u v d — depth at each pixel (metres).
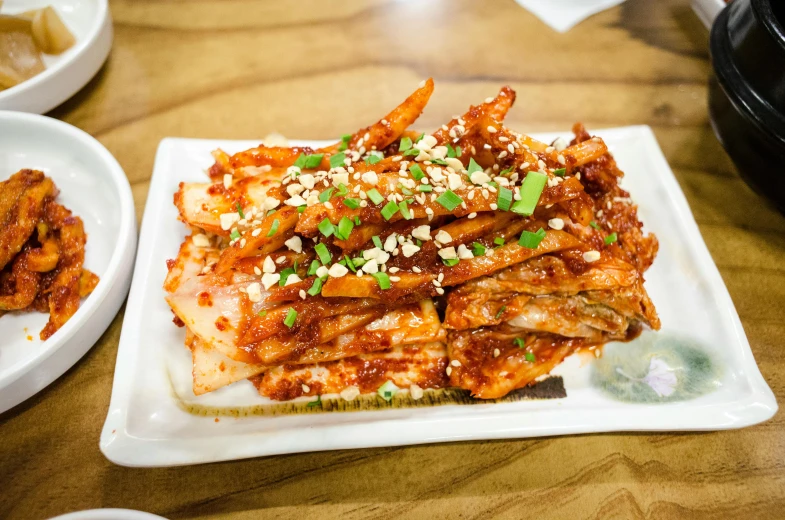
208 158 0.30
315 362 0.25
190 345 0.25
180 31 0.38
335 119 0.35
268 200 0.24
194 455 0.22
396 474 0.24
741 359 0.25
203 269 0.25
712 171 0.34
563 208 0.25
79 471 0.23
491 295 0.25
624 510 0.24
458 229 0.24
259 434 0.23
